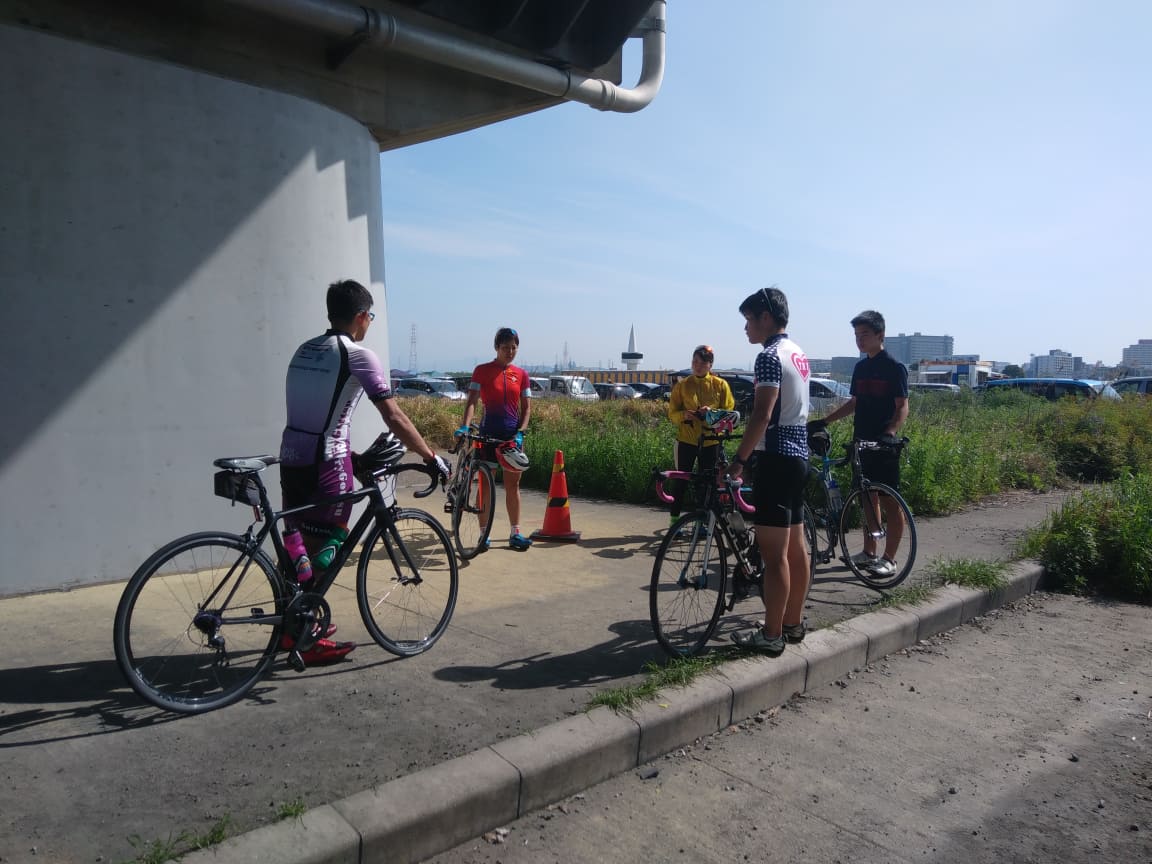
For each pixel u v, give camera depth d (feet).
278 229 18.03
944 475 30.96
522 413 20.72
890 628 15.17
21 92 14.58
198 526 17.11
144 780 8.85
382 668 12.45
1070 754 11.49
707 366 22.76
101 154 15.48
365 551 12.83
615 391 110.42
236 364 17.49
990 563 19.86
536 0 24.00
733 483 13.50
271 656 11.56
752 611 16.11
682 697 11.46
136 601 10.28
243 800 8.51
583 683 12.03
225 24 19.74
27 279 14.79
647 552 21.33
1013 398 63.62
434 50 21.26
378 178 22.31
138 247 16.01
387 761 9.45
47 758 9.26
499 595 16.78
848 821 9.57
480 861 8.49
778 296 13.55
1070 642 16.30
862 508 18.19
